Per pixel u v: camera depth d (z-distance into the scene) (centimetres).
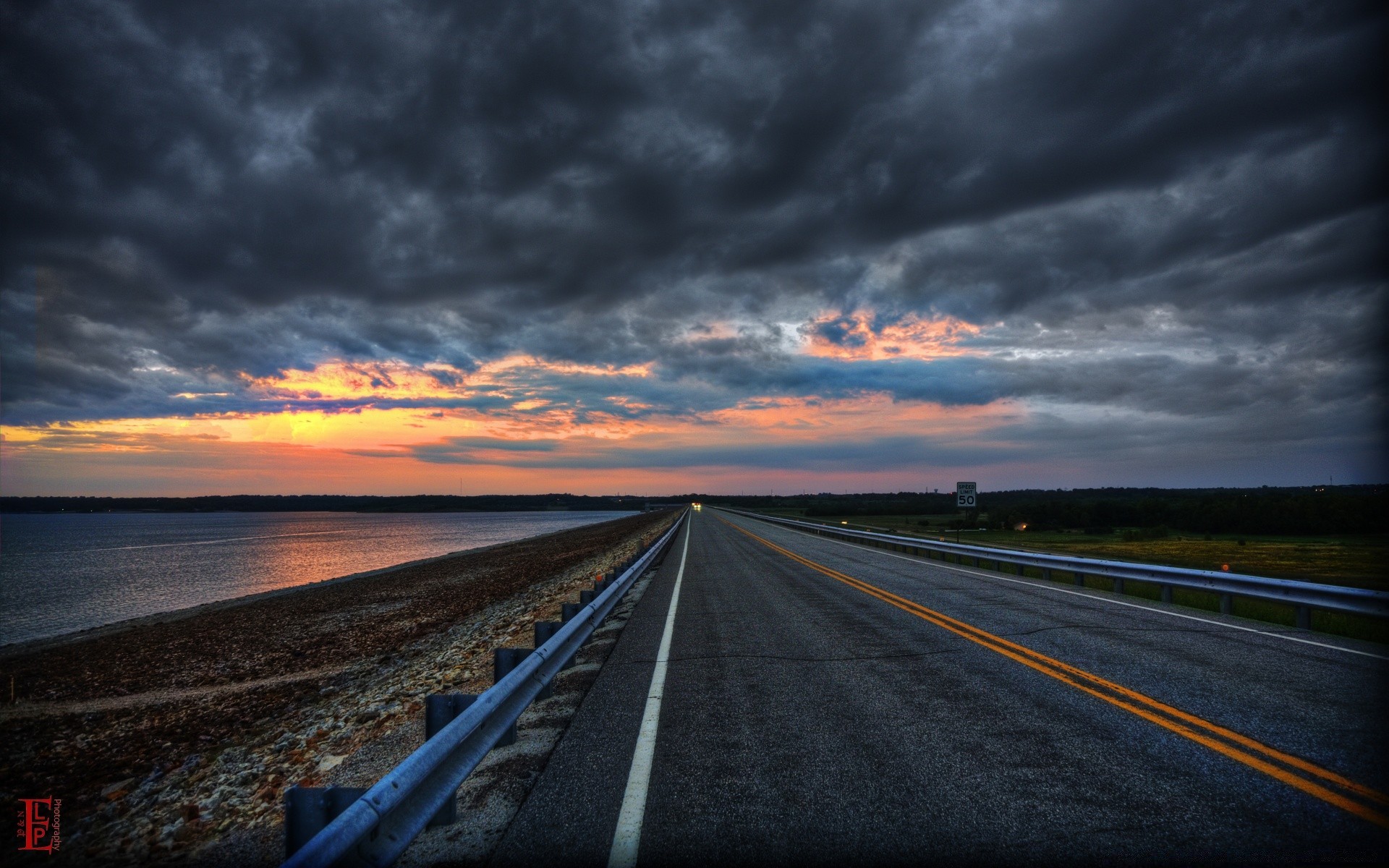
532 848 333
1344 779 381
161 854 467
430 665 1091
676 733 503
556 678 691
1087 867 298
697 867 308
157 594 3192
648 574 1817
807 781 404
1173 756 424
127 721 997
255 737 805
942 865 303
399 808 308
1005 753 439
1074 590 1302
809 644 823
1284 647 746
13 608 2747
